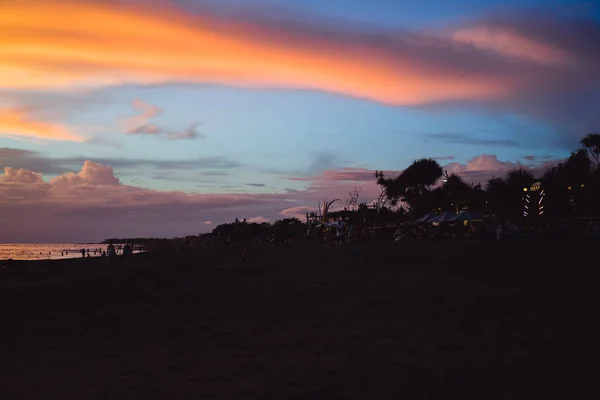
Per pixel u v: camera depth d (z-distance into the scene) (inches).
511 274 762.8
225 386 275.4
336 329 431.2
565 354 328.5
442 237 1675.7
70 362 333.7
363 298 615.5
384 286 725.3
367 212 2847.0
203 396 258.8
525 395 252.7
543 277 714.8
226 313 536.4
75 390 272.7
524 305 518.0
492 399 248.2
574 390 258.4
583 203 1955.0
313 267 1127.6
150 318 515.2
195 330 442.9
